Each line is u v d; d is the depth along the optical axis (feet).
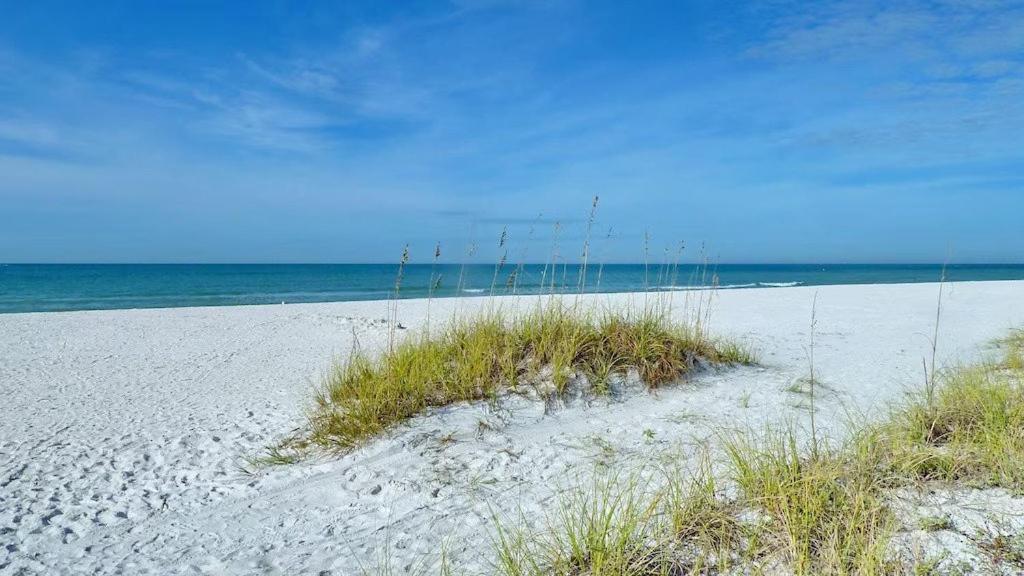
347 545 11.56
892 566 8.41
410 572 10.31
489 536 11.41
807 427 16.35
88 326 50.16
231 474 15.80
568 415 18.58
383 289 128.16
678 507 10.41
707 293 66.90
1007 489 10.27
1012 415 13.02
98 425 20.54
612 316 23.98
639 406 19.38
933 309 51.31
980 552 8.62
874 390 20.58
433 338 24.39
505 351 21.47
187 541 12.12
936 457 11.30
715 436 15.94
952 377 17.28
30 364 32.99
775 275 212.23
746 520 10.13
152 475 15.87
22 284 150.00
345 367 23.50
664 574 8.90
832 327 39.42
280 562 11.03
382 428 17.47
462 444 16.40
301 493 14.33
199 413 22.04
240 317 56.65
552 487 13.48
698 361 23.22
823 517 9.70
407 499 13.55
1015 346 26.78
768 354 28.32
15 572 10.97
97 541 12.22
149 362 33.55
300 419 20.45
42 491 14.82
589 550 9.73
